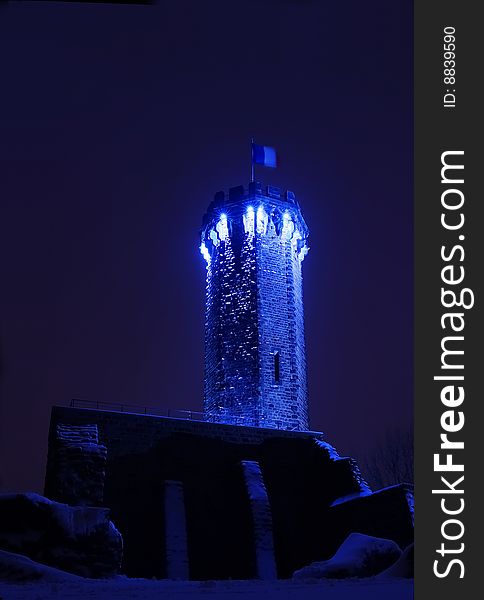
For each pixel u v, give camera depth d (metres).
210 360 34.06
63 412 26.17
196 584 15.48
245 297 33.88
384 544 19.00
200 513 26.25
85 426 25.05
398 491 24.16
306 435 30.28
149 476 26.19
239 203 36.44
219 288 35.00
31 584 15.23
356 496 26.11
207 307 36.12
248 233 35.56
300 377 33.44
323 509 27.61
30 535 18.73
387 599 9.08
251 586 13.75
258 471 27.31
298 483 28.81
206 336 35.44
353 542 19.48
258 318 33.03
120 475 25.70
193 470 27.14
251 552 24.78
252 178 39.25
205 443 28.05
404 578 15.56
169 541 23.73
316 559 26.77
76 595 11.15
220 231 36.62
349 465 27.39
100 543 18.89
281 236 36.16
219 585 14.65
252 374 31.80
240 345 32.78
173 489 25.45
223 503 26.88
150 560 24.33
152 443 26.94
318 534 27.36
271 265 34.97
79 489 22.05
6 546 18.34
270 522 25.53
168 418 27.81
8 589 13.05
